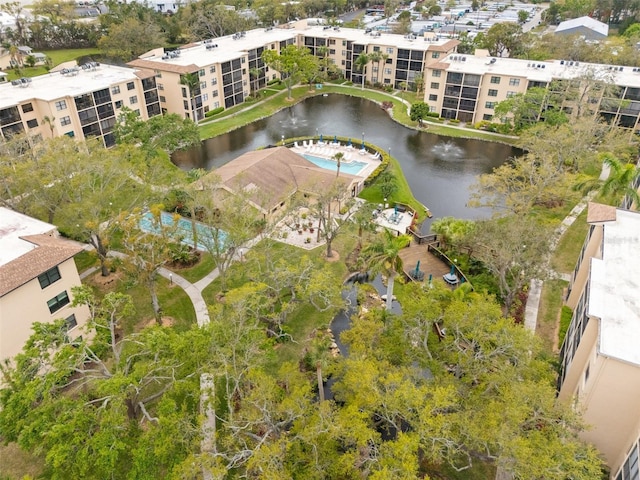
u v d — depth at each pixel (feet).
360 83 380.99
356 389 86.38
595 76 260.62
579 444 79.15
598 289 96.37
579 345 97.25
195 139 230.48
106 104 245.65
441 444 82.43
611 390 84.53
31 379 83.51
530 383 83.92
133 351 99.50
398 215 195.42
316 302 147.43
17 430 75.36
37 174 138.82
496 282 149.18
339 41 379.35
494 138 279.08
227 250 160.25
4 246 114.83
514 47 375.86
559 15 537.24
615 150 218.59
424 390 82.48
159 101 296.30
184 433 81.00
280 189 196.13
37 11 487.61
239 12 535.19
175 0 608.60
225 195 171.73
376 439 82.79
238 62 324.80
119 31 385.91
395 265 128.88
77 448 74.38
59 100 223.30
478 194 193.88
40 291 108.47
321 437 85.81
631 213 122.42
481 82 288.10
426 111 290.76
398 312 146.30
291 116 320.29
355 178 207.21
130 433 82.28
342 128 299.99
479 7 654.53
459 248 166.20
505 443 74.13
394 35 391.04
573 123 232.53
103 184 146.82
